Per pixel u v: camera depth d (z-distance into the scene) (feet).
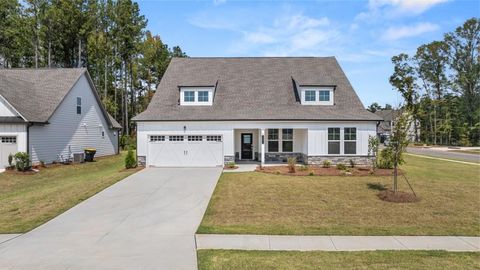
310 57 87.61
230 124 68.80
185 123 69.05
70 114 85.10
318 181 51.03
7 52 135.64
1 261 22.03
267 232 27.99
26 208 36.47
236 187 46.52
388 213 33.68
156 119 68.33
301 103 73.41
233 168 65.31
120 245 25.11
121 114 165.68
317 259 22.00
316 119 67.82
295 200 39.06
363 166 68.18
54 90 83.15
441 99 190.39
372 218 31.99
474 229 28.68
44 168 71.72
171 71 82.79
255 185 47.88
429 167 71.41
